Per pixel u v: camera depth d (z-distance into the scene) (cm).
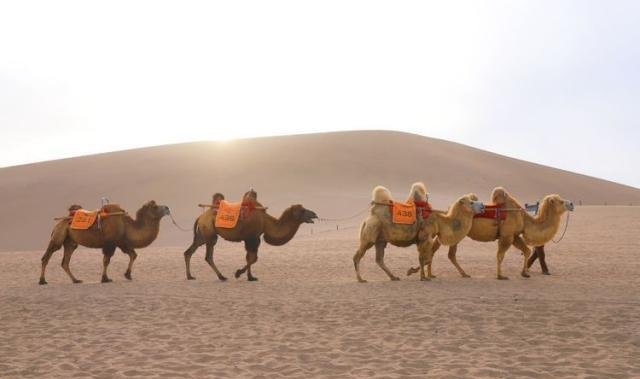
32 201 5903
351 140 8238
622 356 763
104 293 1348
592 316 996
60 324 1021
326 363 756
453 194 6794
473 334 897
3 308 1178
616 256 2133
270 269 1912
